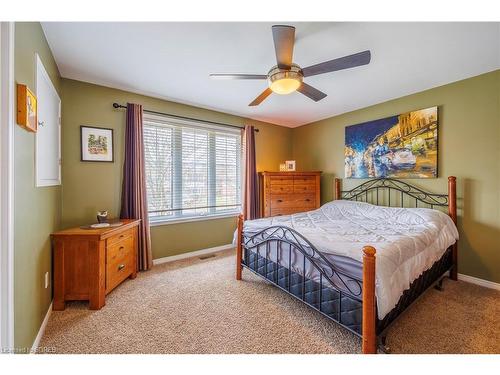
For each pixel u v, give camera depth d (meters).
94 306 1.92
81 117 2.48
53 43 1.82
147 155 2.97
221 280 2.51
